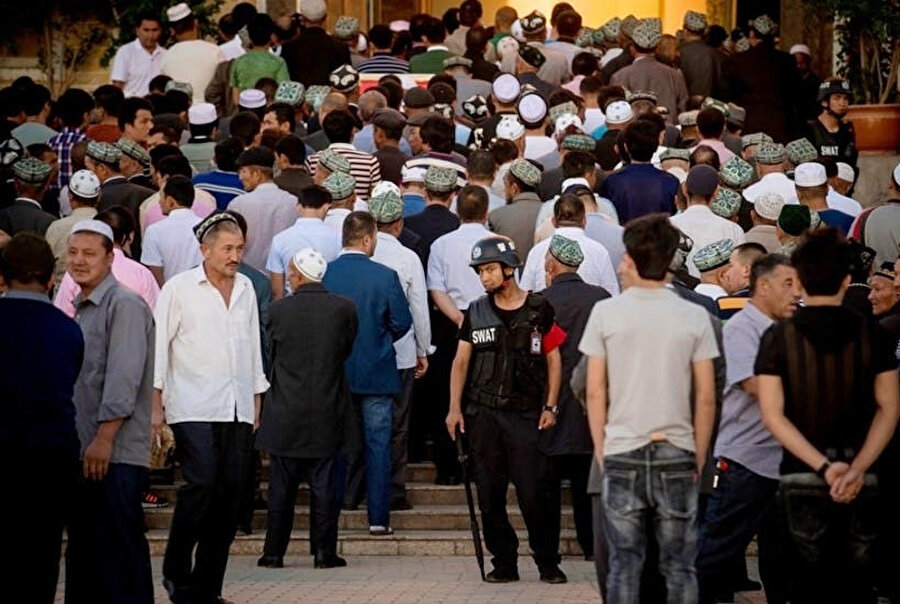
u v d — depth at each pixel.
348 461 22.06
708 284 19.73
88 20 42.78
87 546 16.50
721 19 48.41
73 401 16.56
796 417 13.99
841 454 13.91
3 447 15.22
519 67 30.89
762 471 16.41
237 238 17.78
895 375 13.99
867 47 37.50
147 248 21.94
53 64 42.78
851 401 13.93
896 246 23.17
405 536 21.25
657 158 25.64
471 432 19.06
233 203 23.02
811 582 14.17
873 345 13.95
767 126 33.12
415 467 23.06
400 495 21.95
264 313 21.08
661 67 31.38
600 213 22.72
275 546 20.30
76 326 15.65
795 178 24.08
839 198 25.27
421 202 24.03
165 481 22.77
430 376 22.53
